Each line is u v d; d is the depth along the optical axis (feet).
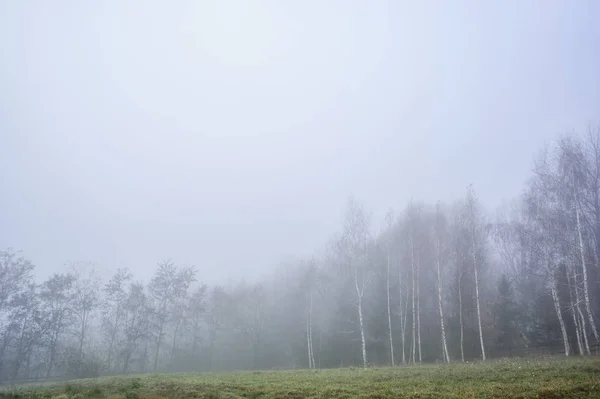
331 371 101.45
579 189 132.36
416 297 166.81
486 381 62.13
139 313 184.44
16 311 162.20
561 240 133.69
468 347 151.53
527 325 154.61
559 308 126.62
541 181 146.41
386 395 53.21
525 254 170.50
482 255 165.99
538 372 69.05
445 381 64.13
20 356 158.40
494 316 154.20
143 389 72.33
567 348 119.14
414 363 136.87
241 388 66.33
